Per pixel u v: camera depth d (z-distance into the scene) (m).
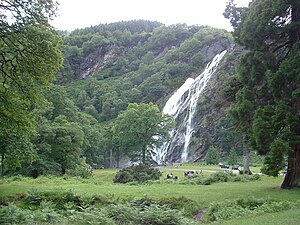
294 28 20.69
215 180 29.81
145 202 17.34
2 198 19.12
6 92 17.92
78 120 66.31
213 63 100.06
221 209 15.34
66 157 44.09
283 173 36.28
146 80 127.12
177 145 88.81
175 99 106.50
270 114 19.73
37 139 41.44
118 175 36.03
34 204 18.88
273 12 20.58
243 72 22.36
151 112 56.50
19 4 15.65
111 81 150.38
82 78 171.88
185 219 12.86
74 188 23.34
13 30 15.84
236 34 23.98
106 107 119.19
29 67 16.78
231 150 66.81
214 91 86.06
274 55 21.27
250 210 14.86
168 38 173.50
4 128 20.41
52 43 17.12
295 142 18.92
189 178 33.44
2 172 39.69
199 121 85.94
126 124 57.12
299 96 18.66
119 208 12.55
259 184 25.50
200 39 141.62
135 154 60.31
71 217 12.18
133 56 176.12
